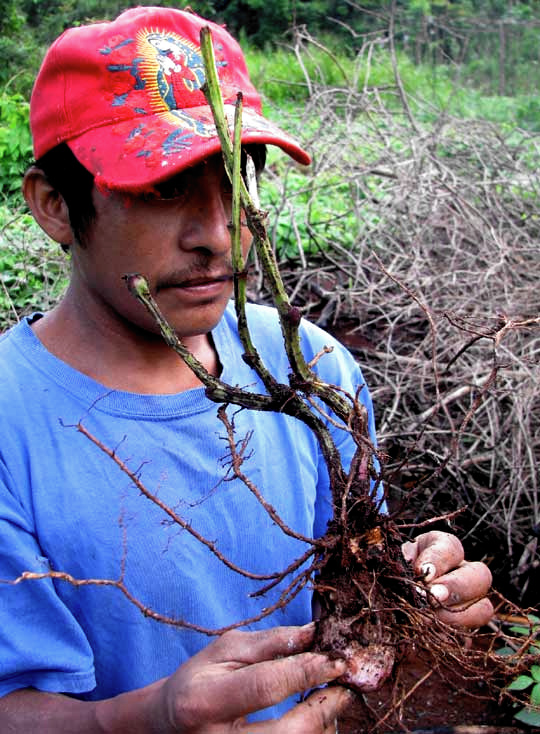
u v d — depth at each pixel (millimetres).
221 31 1194
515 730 2035
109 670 1087
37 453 1068
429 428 2834
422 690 2234
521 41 10102
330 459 1153
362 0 12562
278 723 964
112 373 1139
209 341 1270
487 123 4629
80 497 1064
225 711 895
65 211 1108
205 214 1030
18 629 1004
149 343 1144
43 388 1102
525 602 2604
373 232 3988
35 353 1131
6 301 3492
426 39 10117
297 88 9586
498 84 9219
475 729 2035
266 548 1186
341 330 3639
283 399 1068
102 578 1063
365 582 1125
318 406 1219
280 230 4184
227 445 1172
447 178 4059
